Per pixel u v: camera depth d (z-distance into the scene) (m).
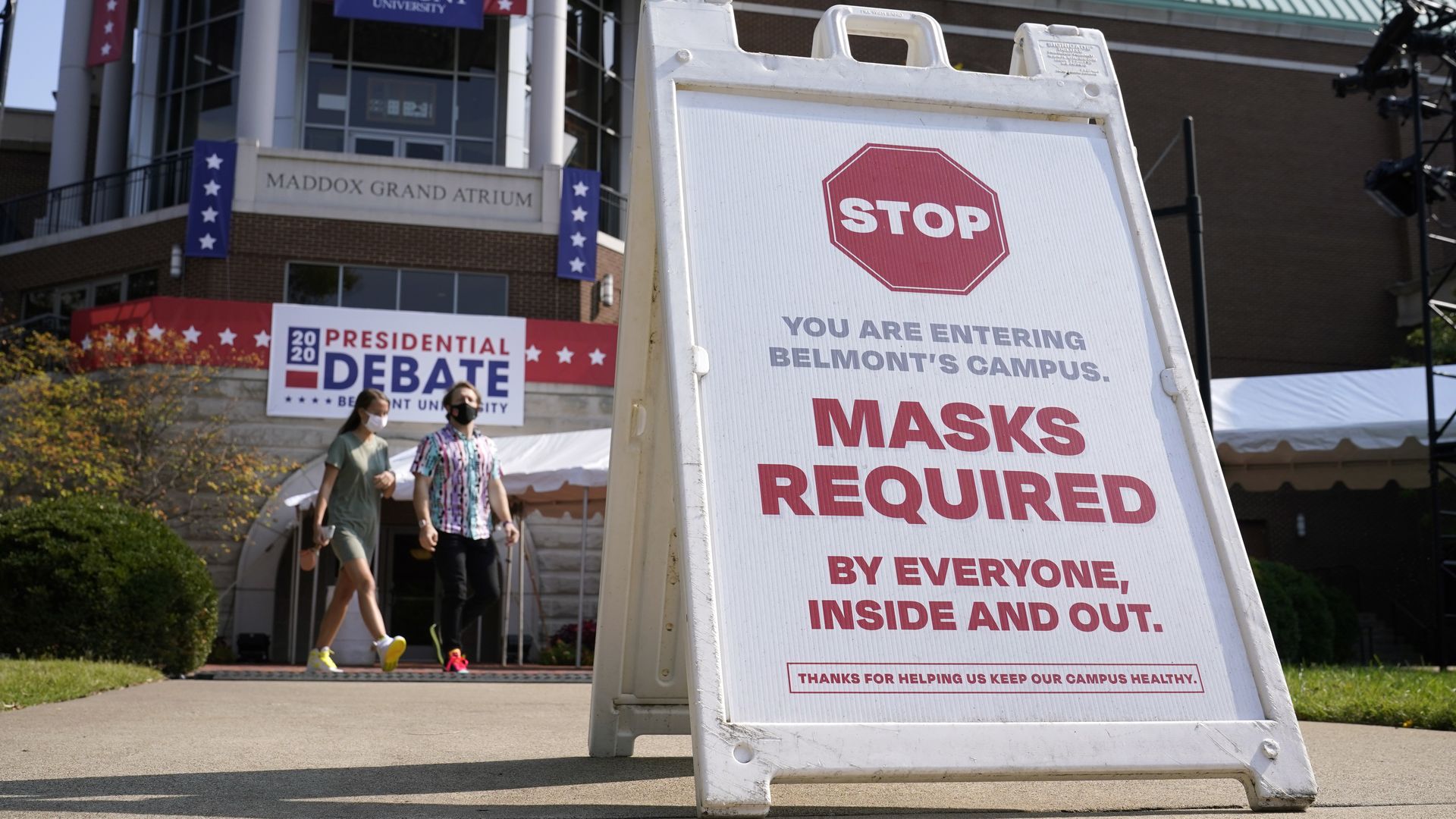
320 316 19.19
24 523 8.12
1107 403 2.91
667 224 2.79
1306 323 26.33
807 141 3.01
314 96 22.00
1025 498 2.75
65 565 7.95
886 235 2.96
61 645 7.88
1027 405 2.85
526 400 19.67
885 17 3.30
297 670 10.02
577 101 23.86
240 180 20.17
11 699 4.97
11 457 17.38
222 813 2.46
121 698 5.56
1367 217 27.05
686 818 2.46
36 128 27.50
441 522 8.09
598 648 3.49
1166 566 2.76
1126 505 2.80
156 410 18.14
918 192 3.03
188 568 8.34
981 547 2.67
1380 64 15.13
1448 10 14.41
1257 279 26.33
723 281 2.79
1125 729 2.52
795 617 2.50
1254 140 26.95
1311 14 27.50
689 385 2.64
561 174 21.14
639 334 3.25
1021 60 3.36
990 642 2.58
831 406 2.72
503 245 20.78
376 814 2.46
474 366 19.53
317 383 19.05
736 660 2.44
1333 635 12.84
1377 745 4.07
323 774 3.10
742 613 2.48
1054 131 3.23
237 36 22.56
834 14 3.24
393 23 22.23
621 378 3.29
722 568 2.51
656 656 3.54
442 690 7.02
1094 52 3.34
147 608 8.03
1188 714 2.61
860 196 2.98
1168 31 27.00
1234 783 3.13
